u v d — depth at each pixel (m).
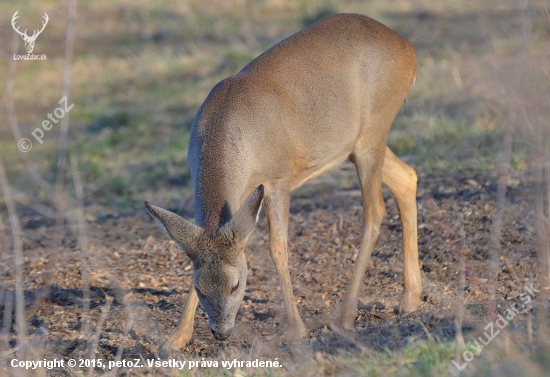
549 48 9.60
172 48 28.80
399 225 13.65
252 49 27.16
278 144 10.58
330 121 11.14
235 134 10.21
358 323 10.68
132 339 10.66
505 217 12.73
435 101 19.78
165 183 18.09
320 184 16.14
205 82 24.91
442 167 15.90
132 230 15.01
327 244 13.26
